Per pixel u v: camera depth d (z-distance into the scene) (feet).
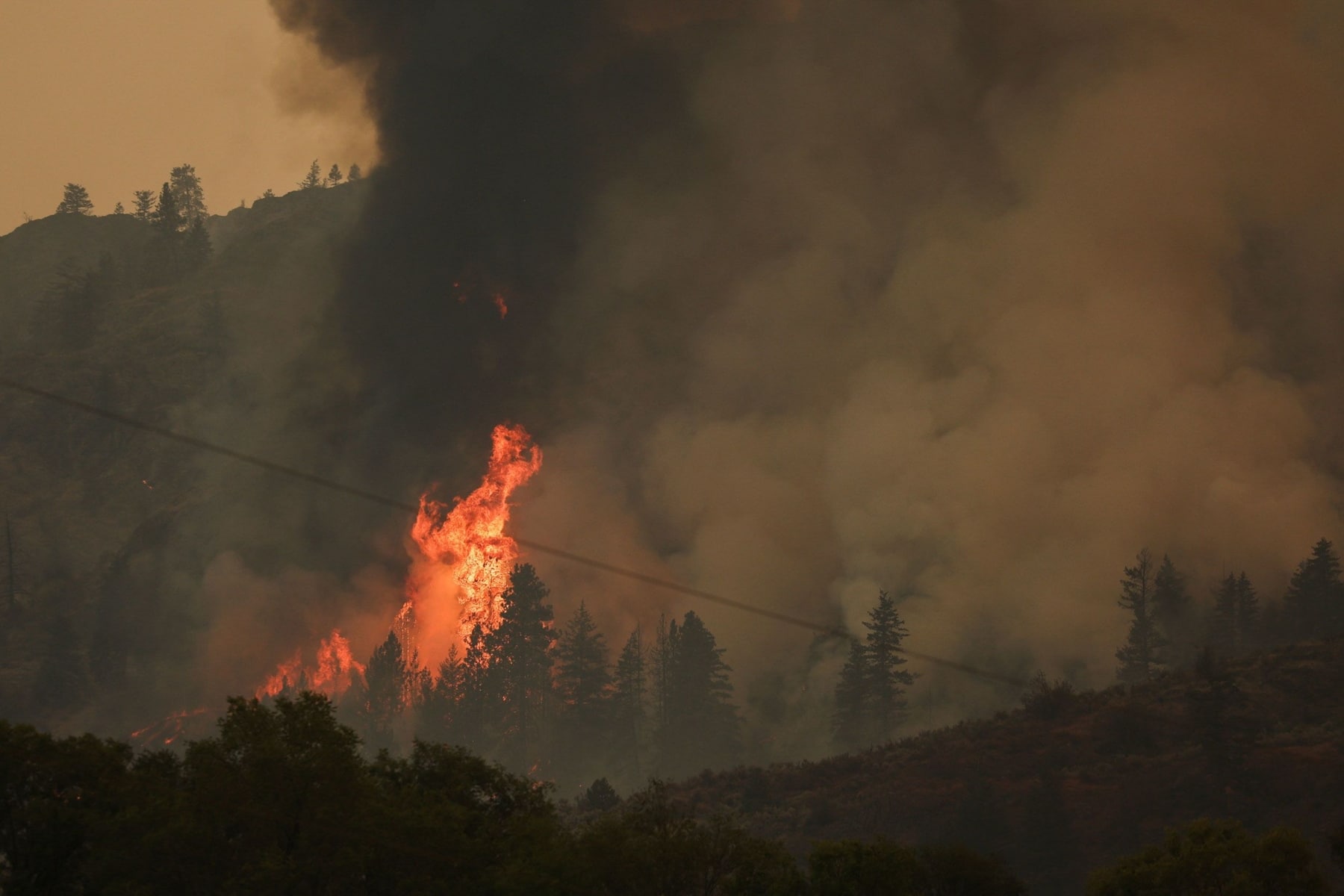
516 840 188.34
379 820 171.42
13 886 167.73
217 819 167.53
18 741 177.58
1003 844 323.16
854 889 199.82
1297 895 208.13
